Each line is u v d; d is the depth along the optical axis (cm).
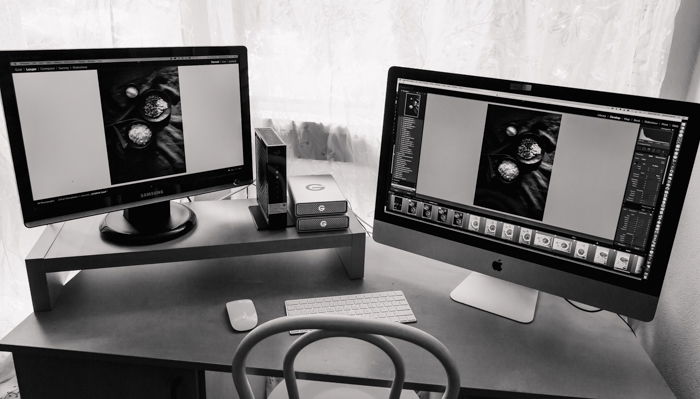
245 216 151
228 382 139
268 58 171
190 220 142
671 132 109
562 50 151
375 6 162
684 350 127
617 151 114
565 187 121
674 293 136
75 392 122
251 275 146
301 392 131
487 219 131
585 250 122
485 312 133
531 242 127
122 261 129
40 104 117
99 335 120
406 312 130
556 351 120
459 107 127
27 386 122
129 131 129
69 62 117
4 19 167
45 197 122
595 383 111
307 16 167
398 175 139
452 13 156
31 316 126
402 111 134
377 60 167
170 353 115
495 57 155
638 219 116
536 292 139
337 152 180
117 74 124
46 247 129
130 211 141
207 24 171
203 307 131
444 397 91
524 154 123
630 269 119
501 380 111
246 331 122
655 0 141
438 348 85
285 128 180
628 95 111
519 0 149
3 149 180
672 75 153
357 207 184
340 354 116
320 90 175
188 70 133
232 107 143
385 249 162
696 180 133
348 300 133
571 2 147
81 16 171
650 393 110
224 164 146
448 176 133
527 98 120
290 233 141
